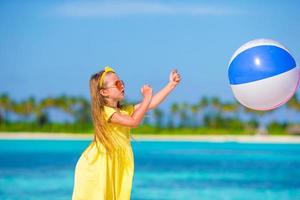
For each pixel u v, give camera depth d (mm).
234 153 27953
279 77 5754
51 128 51406
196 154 26891
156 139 46750
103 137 5648
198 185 14461
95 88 5801
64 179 15586
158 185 14375
